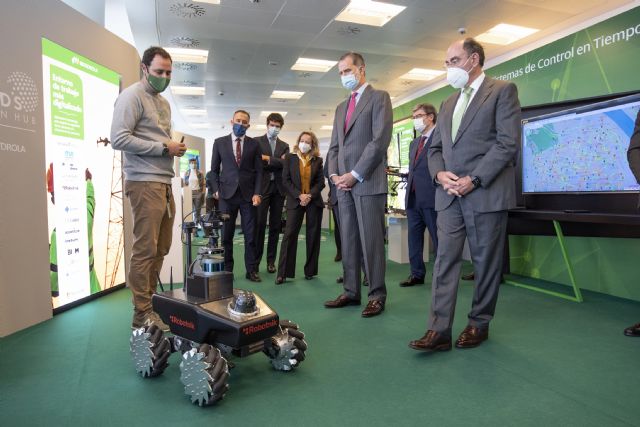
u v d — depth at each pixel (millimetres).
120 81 3703
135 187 2322
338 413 1516
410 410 1532
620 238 3363
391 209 5477
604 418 1457
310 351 2141
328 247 6574
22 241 2613
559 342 2256
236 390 1707
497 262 2154
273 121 4551
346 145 2850
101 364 1999
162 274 4051
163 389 1724
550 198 3539
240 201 3924
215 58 7805
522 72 4535
